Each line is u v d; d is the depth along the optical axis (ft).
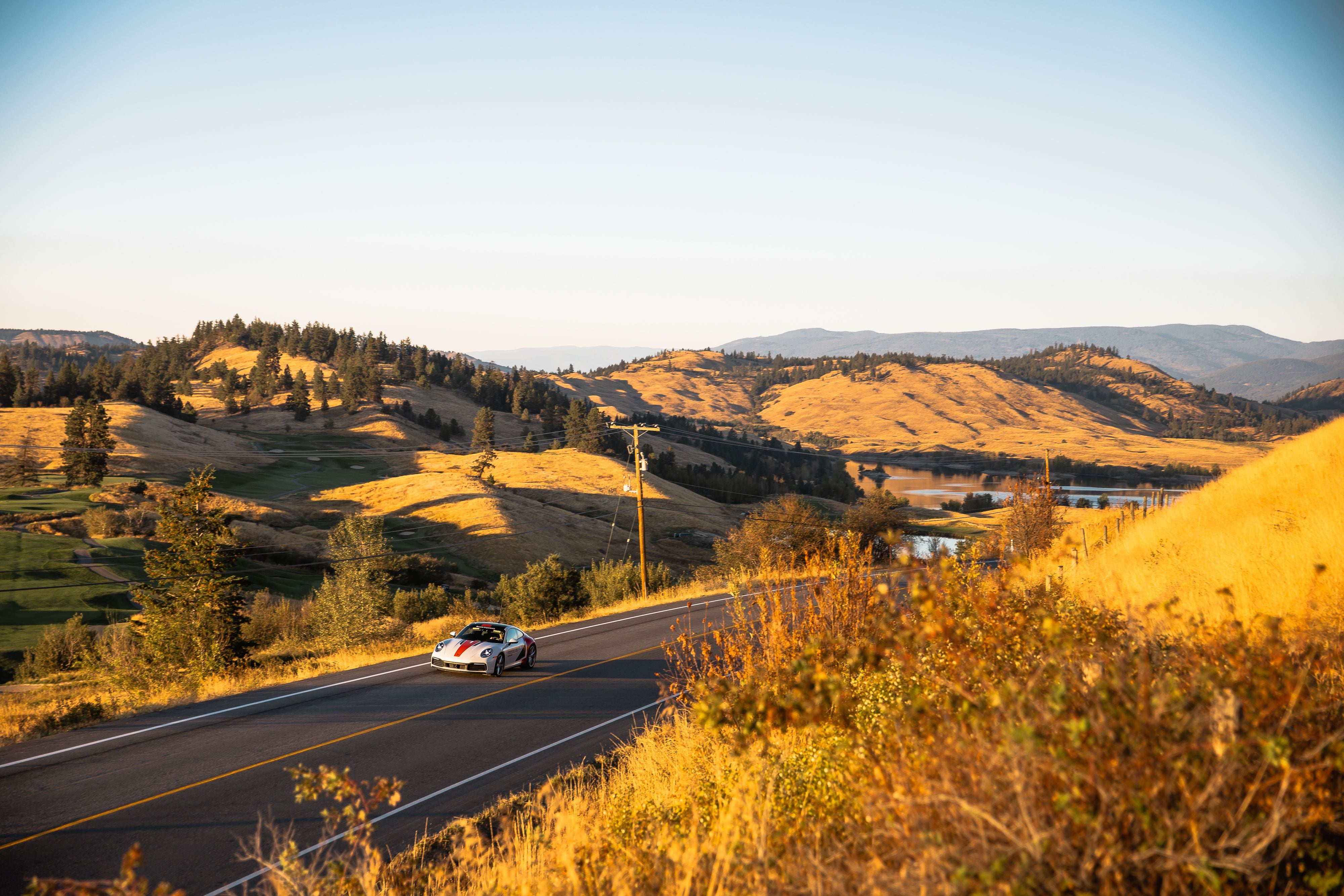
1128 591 21.33
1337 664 13.16
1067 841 8.25
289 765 36.99
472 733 43.50
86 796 32.01
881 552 117.50
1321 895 8.48
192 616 100.27
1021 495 106.32
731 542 182.60
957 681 12.03
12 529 238.48
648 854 14.60
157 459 463.42
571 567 275.59
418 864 22.58
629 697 53.01
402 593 164.35
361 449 617.21
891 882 8.94
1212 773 8.63
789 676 13.76
